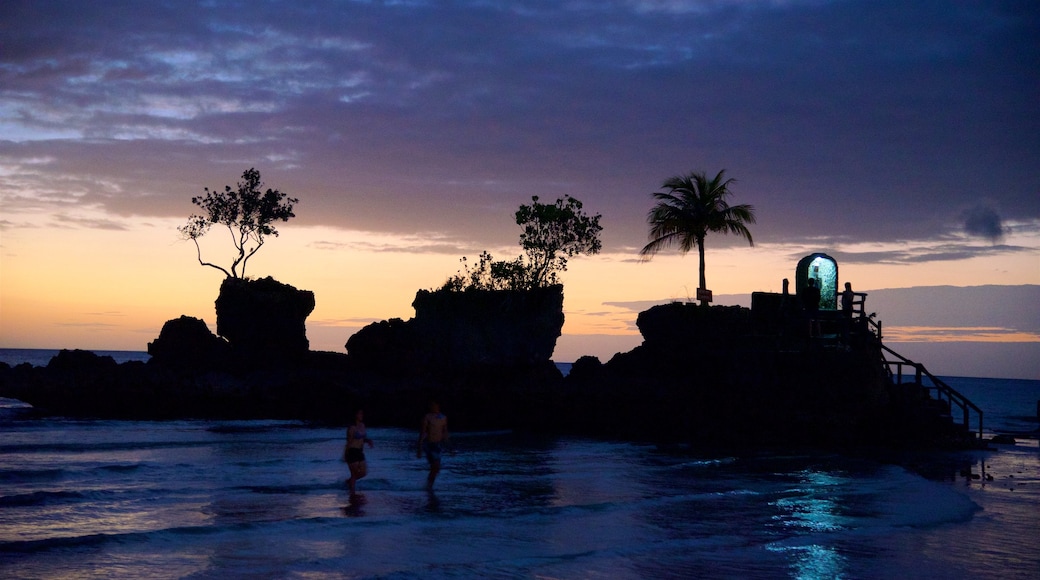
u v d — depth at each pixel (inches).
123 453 1054.4
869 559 546.9
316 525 604.7
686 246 1665.8
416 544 557.6
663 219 1651.1
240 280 1939.0
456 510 685.3
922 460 1093.1
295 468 922.1
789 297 1358.3
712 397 1371.8
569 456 1099.3
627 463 1028.5
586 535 603.5
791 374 1314.0
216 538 559.2
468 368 1786.4
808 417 1266.0
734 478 904.3
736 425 1298.0
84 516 634.8
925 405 1259.8
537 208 1825.8
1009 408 2920.8
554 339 1820.9
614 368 1676.9
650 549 561.6
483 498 751.1
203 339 1905.8
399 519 635.5
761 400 1321.4
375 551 533.6
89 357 1909.4
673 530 627.5
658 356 1584.6
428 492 776.9
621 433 1413.6
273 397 1678.2
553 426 1508.4
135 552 517.3
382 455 1071.6
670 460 1064.2
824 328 1320.1
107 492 736.3
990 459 1115.9
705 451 1181.1
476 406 1616.6
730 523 657.6
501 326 1785.2
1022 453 1194.6
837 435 1245.1
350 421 1601.9
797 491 814.5
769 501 757.9
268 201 2020.2
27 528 588.4
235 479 834.8
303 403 1660.9
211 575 469.4
